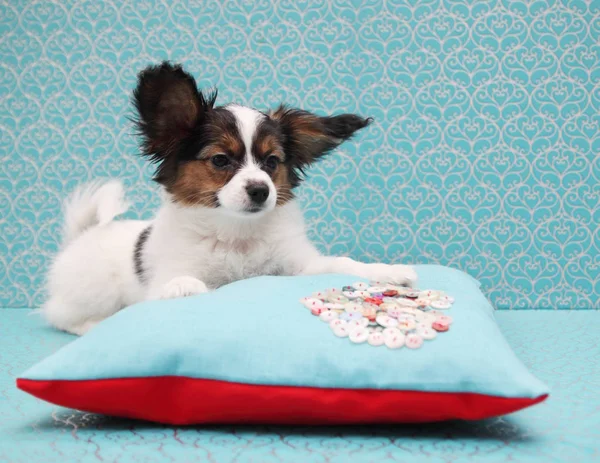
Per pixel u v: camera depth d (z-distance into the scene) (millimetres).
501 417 565
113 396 527
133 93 776
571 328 909
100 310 885
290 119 842
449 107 1069
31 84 1090
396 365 519
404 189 1081
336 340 539
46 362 533
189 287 682
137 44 1081
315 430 540
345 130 848
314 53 1076
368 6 1068
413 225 1085
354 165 1081
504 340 566
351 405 518
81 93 1087
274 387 519
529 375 513
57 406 597
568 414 573
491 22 1059
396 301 617
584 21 1051
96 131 1090
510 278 1078
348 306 584
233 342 534
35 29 1084
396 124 1076
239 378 520
